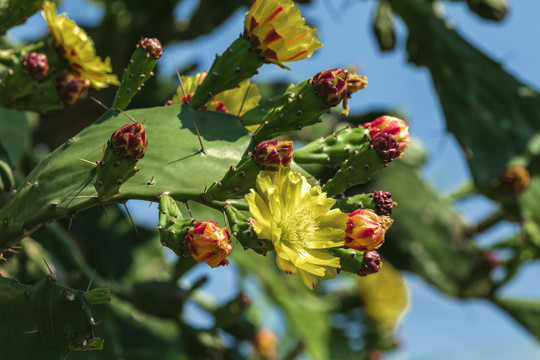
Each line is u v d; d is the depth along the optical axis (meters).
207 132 1.74
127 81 1.88
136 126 1.49
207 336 3.45
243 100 1.93
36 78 2.10
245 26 1.81
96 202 1.60
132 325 3.28
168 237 1.48
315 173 3.88
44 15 2.12
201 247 1.42
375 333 4.48
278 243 1.46
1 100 2.12
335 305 4.52
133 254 3.65
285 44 1.78
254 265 3.88
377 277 4.46
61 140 3.90
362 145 1.74
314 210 1.53
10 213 1.71
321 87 1.70
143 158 1.65
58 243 2.66
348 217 1.54
